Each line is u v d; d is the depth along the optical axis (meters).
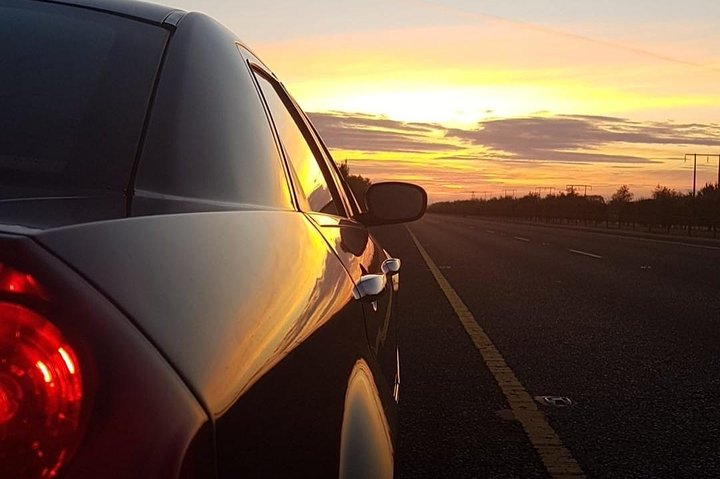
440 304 11.05
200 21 2.49
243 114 2.38
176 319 1.22
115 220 1.35
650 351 7.72
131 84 1.98
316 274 2.08
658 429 5.15
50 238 1.15
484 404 5.71
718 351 7.75
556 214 98.81
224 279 1.44
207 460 1.14
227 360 1.28
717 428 5.19
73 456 1.02
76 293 1.10
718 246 28.88
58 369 1.05
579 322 9.52
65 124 1.82
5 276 1.06
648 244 30.27
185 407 1.13
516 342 8.14
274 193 2.35
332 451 1.69
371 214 4.48
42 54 2.04
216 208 1.78
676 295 12.44
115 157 1.75
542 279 14.92
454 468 4.39
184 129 1.93
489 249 25.47
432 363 7.08
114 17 2.27
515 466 4.43
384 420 2.31
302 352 1.65
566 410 5.57
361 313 2.57
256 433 1.30
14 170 1.64
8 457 1.02
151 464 1.05
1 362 1.04
